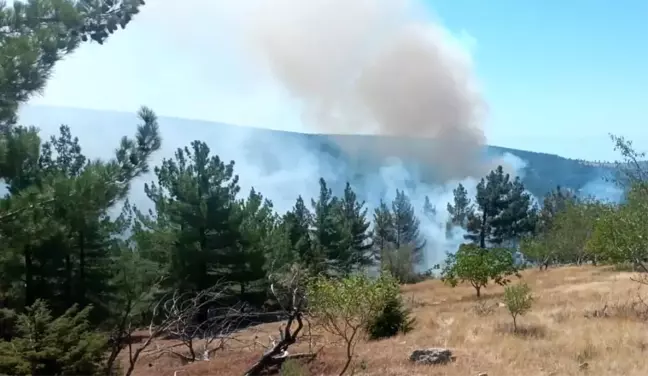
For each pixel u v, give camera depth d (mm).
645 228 18375
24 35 8352
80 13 8820
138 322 21406
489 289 35750
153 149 9578
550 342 14695
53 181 8867
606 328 16047
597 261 41656
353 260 52844
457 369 12375
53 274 24516
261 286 33438
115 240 27312
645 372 11211
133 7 9484
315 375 13344
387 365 13305
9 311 15281
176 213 31672
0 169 8883
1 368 10047
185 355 19594
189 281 29766
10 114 8484
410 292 39875
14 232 8508
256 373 14344
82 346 11023
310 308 13891
